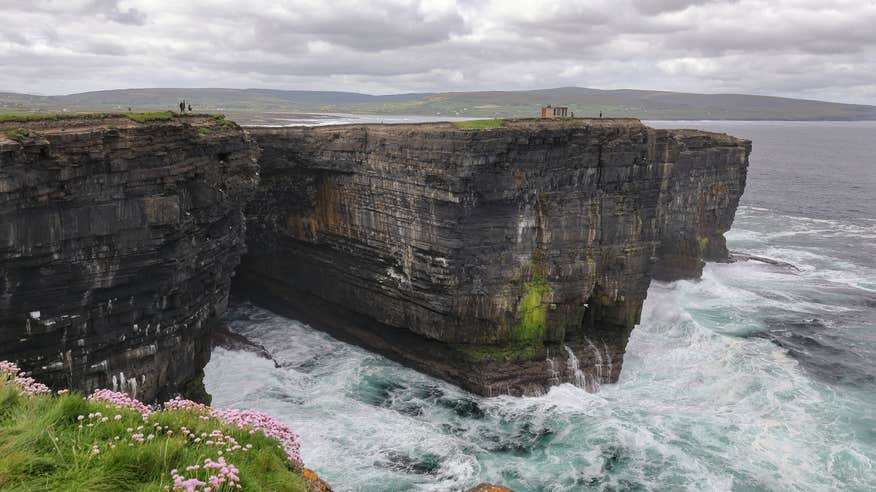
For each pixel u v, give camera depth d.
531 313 42.00
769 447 34.53
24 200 24.03
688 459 33.12
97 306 27.78
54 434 12.70
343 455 32.41
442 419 37.22
